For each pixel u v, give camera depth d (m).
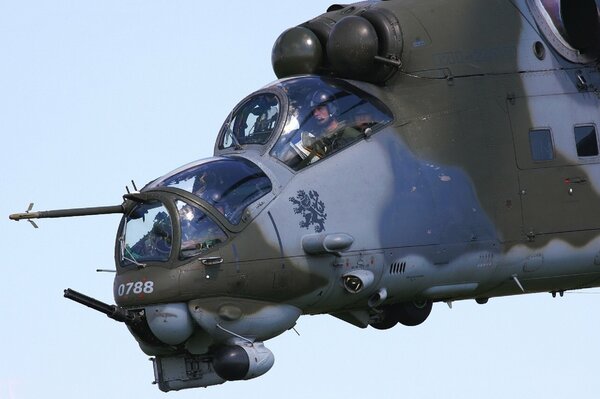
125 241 61.41
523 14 70.06
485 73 68.31
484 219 66.62
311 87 65.31
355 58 66.25
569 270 69.75
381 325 70.19
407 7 68.50
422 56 67.38
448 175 66.06
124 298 60.62
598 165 70.06
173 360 63.28
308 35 68.75
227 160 62.62
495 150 67.56
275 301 61.81
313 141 63.62
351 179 63.44
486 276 67.38
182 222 60.25
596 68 71.31
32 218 60.25
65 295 59.56
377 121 65.44
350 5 71.50
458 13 68.75
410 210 64.62
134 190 62.66
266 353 61.66
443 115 66.88
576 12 70.69
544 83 69.56
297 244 61.47
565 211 68.88
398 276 64.56
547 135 69.06
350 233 62.69
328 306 64.00
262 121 64.62
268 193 61.56
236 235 60.53
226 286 60.31
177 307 60.06
